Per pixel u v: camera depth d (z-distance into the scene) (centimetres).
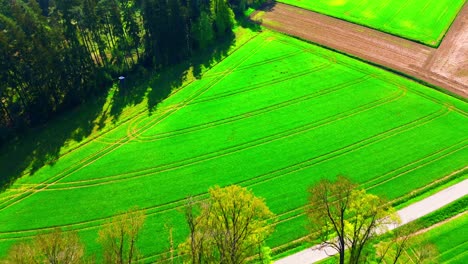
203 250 4078
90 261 4672
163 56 8962
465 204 5722
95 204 5900
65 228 5556
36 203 5941
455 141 6919
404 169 6378
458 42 9775
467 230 5303
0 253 5216
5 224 5625
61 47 7562
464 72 8756
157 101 8012
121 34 8469
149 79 8650
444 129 7194
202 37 9444
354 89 8294
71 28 7681
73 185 6219
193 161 6619
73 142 7031
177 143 6975
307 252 5112
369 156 6656
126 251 5053
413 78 8550
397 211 5628
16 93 7712
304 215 5653
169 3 8550
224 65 9125
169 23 8656
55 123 7475
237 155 6725
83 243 5325
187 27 9288
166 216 5691
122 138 7094
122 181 6262
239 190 4225
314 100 8006
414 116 7525
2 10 7788
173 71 8944
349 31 10312
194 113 7688
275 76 8738
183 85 8475
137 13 10425
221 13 9912
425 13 11069
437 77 8600
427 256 4559
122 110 7769
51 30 7412
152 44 8875
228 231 3975
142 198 5975
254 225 4184
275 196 5969
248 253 4281
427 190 5991
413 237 4675
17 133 7225
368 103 7888
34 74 7250
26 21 7062
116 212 5769
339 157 6650
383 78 8594
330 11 11250
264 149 6838
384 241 4744
